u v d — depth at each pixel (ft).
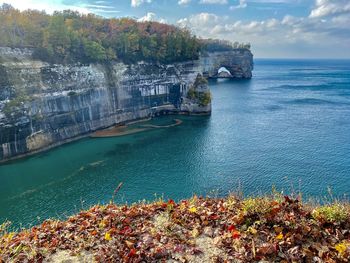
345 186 124.36
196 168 151.94
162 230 33.50
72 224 36.19
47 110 198.49
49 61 212.02
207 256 29.30
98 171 154.30
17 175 151.43
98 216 37.35
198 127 241.35
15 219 107.86
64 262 29.68
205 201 39.58
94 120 235.20
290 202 35.12
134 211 37.32
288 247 29.17
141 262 28.96
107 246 31.27
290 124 235.81
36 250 31.30
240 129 226.99
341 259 27.25
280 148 177.27
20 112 180.34
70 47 231.09
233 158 163.63
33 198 125.18
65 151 189.57
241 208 34.96
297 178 133.69
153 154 178.29
